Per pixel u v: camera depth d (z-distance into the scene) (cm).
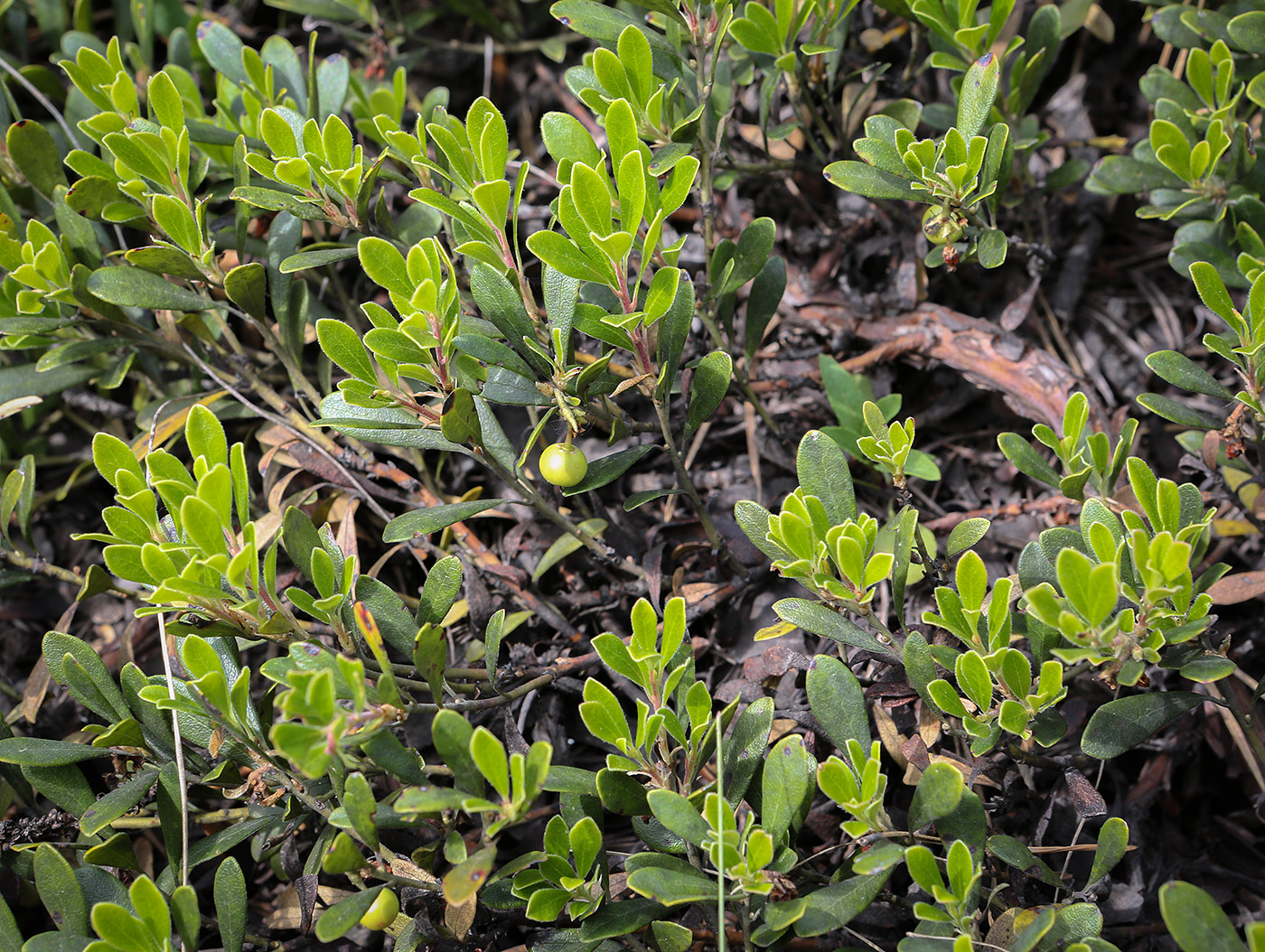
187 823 38
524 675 41
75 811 39
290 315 43
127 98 42
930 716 39
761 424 46
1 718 40
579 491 38
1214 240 43
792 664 41
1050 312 47
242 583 35
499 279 38
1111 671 36
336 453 44
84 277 42
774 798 36
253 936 41
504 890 37
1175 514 36
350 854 35
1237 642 43
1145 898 41
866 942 38
